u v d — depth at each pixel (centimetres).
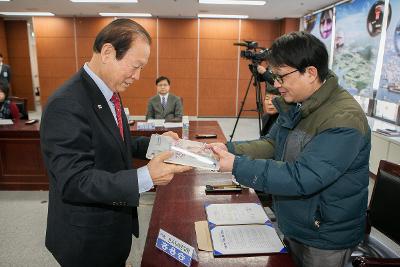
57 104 88
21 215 276
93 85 97
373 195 153
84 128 89
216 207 136
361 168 103
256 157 136
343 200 103
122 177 86
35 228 253
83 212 100
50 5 609
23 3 590
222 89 786
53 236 106
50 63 772
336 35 538
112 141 98
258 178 97
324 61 98
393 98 385
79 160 87
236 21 752
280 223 117
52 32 756
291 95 105
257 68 269
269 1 546
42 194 320
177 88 784
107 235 104
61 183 86
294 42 96
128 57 91
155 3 580
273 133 142
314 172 92
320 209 105
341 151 92
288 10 631
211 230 117
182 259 101
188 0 549
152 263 101
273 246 108
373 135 356
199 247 109
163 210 137
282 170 96
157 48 762
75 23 751
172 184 168
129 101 786
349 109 97
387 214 144
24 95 844
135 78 98
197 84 783
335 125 94
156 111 410
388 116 395
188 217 131
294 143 109
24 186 328
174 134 137
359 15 461
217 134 318
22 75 833
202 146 120
